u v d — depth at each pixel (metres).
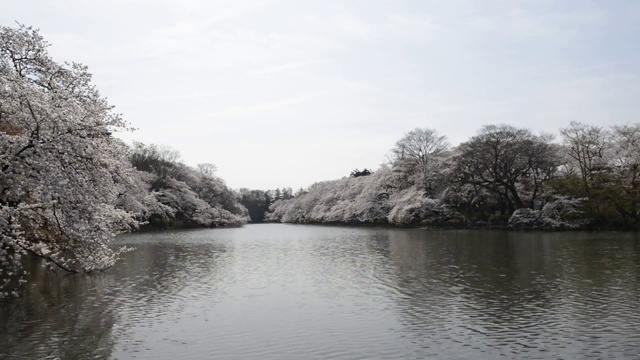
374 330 15.65
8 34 19.88
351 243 48.72
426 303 19.23
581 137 64.25
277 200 170.25
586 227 58.88
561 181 63.12
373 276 26.00
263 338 14.96
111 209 26.23
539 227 60.56
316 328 15.97
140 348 14.08
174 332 15.66
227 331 15.73
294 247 45.06
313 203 132.75
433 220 73.31
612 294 19.92
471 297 20.08
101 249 22.12
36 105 16.31
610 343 13.82
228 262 33.28
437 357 13.04
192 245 47.94
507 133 64.56
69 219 17.94
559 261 29.83
